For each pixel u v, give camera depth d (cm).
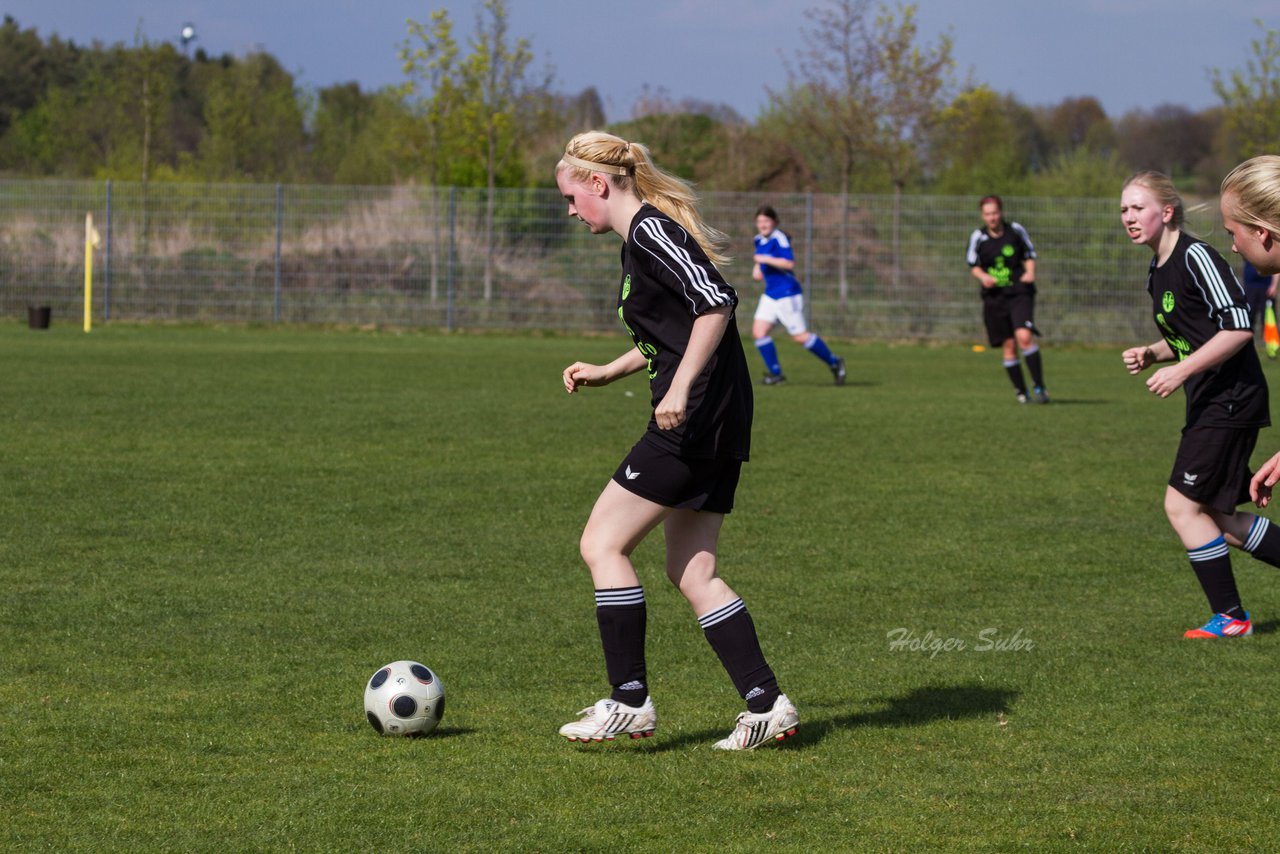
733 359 872
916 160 6662
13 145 10350
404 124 6606
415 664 927
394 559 1482
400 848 710
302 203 5456
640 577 1444
